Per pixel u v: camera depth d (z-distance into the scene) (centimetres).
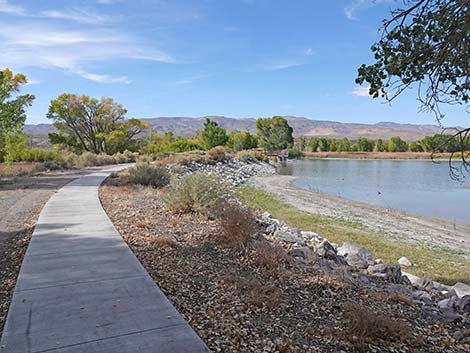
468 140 315
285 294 453
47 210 902
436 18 288
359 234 1104
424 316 456
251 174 3206
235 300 418
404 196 2094
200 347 297
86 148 4816
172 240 650
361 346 334
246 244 626
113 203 1048
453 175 326
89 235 650
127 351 287
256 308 402
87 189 1326
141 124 5122
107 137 4722
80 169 2417
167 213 915
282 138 6862
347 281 526
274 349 318
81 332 315
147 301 381
